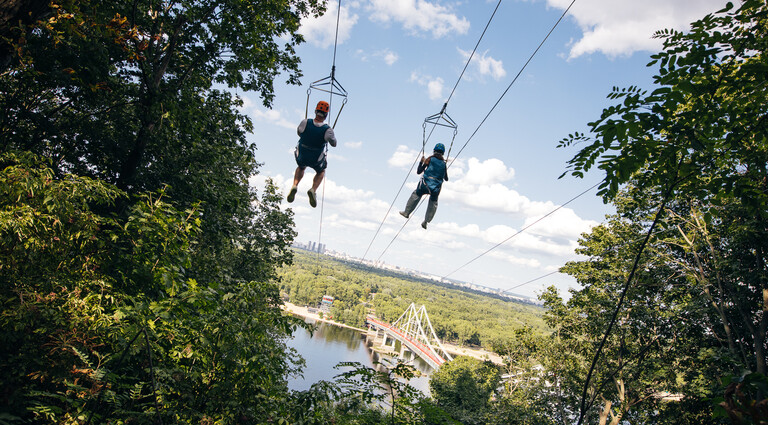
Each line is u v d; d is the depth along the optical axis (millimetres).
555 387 24078
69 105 9664
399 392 5875
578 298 21141
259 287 5105
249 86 13633
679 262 17359
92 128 10109
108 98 9609
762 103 3322
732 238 13625
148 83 9328
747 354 14805
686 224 16562
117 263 4555
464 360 36094
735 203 12438
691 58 3395
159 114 9844
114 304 4133
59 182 4148
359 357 76875
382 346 106938
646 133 3338
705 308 15578
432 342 140750
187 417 4664
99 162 10922
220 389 5234
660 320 18391
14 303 3547
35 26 4492
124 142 10930
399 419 6117
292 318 5246
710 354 14359
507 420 24594
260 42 12477
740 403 1677
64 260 4125
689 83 3246
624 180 3531
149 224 4379
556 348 23203
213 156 12023
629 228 18234
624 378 19219
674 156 3373
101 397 3811
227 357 5012
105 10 8102
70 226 4090
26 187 3744
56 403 3949
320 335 106062
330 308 160875
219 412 5176
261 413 5613
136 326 3717
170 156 11852
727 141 3496
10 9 4246
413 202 7289
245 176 17688
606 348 20281
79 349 3697
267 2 11820
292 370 6570
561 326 23281
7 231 3562
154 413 4172
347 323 157625
